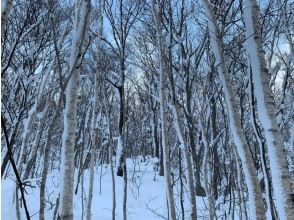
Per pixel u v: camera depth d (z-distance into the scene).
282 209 3.88
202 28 6.86
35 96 8.12
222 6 5.72
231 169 8.22
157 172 17.44
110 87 10.91
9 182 11.79
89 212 6.94
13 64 7.34
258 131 5.30
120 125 10.41
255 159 7.88
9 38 7.48
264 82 4.26
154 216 10.34
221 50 5.04
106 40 7.51
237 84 7.73
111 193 12.66
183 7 6.71
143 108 24.27
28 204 9.49
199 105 7.63
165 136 6.22
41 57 7.89
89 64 8.33
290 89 8.16
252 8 4.53
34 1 6.94
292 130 8.27
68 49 7.50
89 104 11.51
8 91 7.31
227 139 8.71
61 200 3.95
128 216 10.11
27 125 7.14
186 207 9.92
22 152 7.06
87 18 3.86
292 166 8.38
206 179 7.10
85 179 14.34
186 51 6.89
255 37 4.43
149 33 8.14
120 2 7.39
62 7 6.98
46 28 7.15
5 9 2.70
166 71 6.53
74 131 4.15
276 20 6.81
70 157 4.07
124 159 7.63
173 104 6.54
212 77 7.25
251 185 4.59
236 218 9.31
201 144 8.39
